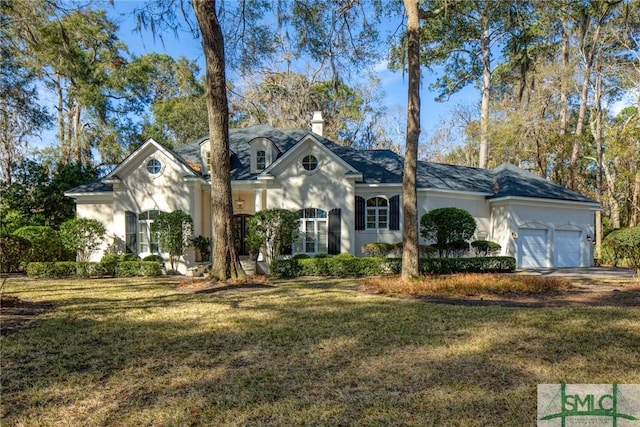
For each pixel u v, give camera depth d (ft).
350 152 72.43
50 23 55.62
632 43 86.53
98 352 17.76
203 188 64.03
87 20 59.16
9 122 77.97
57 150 104.17
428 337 19.95
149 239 60.39
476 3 51.03
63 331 21.54
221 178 41.42
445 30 75.00
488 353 17.31
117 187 61.11
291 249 60.13
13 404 12.59
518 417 11.65
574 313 25.70
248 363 16.30
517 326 22.20
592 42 84.79
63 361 16.61
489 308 27.81
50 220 75.05
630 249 45.14
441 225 54.60
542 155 90.53
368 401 12.62
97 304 30.19
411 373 15.01
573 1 70.08
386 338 19.81
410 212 40.68
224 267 41.45
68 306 29.32
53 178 80.18
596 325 22.25
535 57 83.61
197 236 59.77
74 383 14.25
